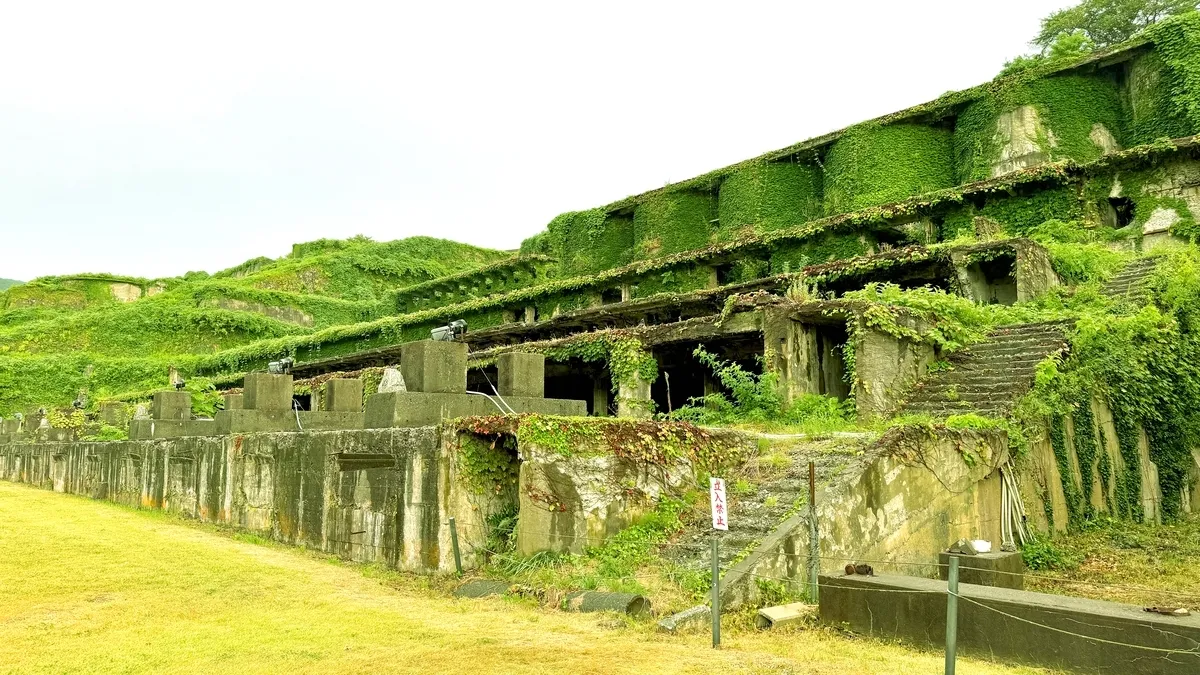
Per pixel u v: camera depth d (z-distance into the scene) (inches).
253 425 732.7
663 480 458.9
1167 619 263.0
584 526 427.2
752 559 374.3
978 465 495.8
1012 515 509.7
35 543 557.0
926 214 1246.9
